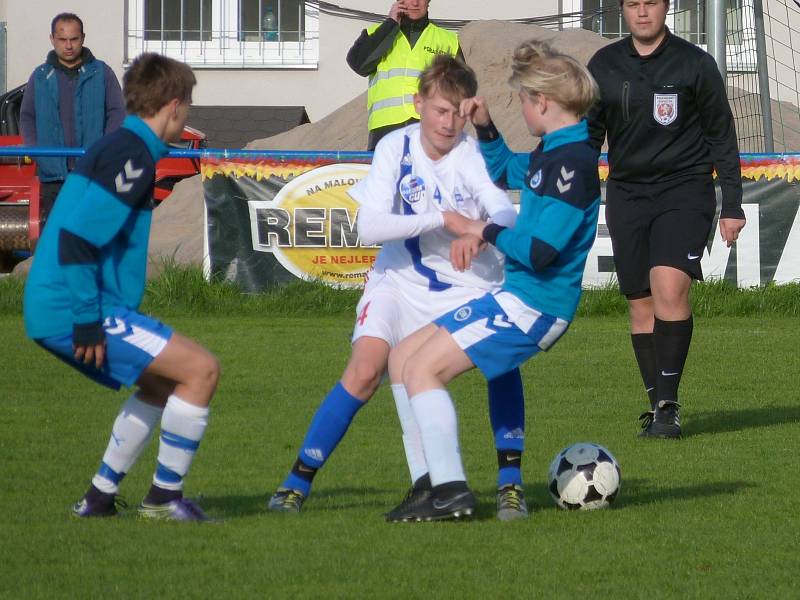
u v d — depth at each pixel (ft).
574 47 213.66
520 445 61.52
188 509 58.34
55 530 56.03
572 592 47.83
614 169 89.15
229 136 280.10
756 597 47.57
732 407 96.89
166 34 290.35
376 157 62.90
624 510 62.03
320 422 60.95
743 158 152.05
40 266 55.26
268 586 48.03
